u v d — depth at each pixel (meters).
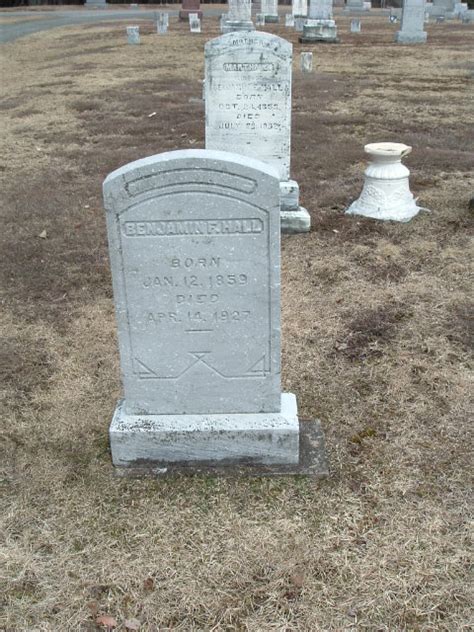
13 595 1.53
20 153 5.38
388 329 2.59
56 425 2.11
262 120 3.52
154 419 1.90
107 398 2.24
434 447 1.96
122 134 5.93
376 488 1.81
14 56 12.18
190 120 6.32
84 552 1.64
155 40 13.06
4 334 2.64
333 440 2.00
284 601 1.50
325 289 2.94
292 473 1.87
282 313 2.73
